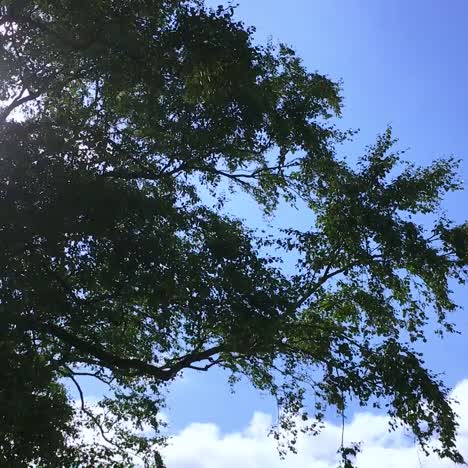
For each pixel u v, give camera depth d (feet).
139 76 44.04
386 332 57.11
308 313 56.95
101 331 57.67
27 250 39.55
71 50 42.98
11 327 36.11
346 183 55.36
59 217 37.99
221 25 42.39
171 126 49.03
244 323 44.45
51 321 46.37
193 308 44.93
